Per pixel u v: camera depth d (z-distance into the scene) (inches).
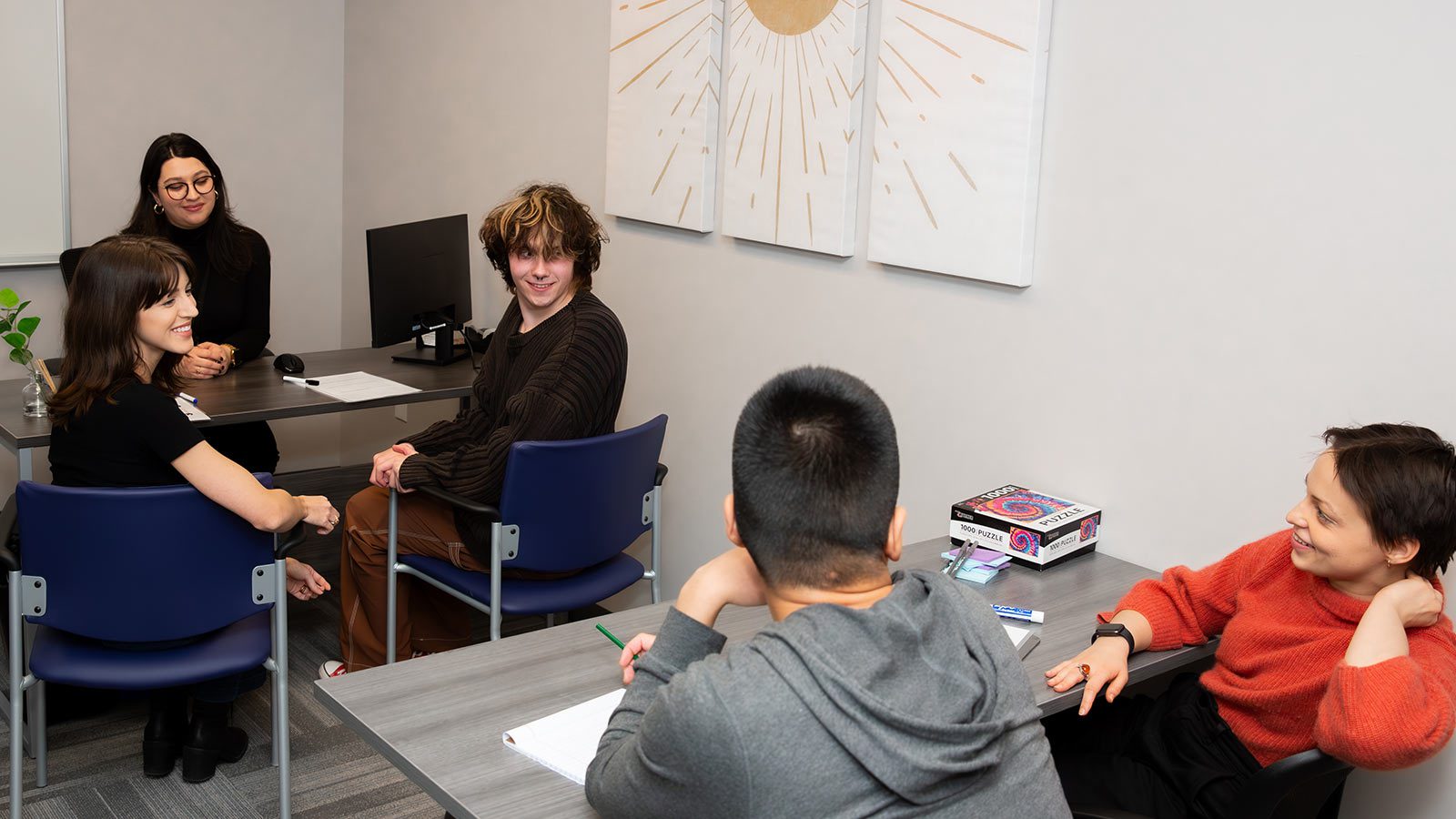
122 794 104.2
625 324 140.9
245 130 179.8
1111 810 62.6
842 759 41.9
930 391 108.5
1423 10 74.9
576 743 60.6
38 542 87.2
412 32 170.9
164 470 94.0
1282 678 69.4
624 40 132.0
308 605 147.2
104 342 93.0
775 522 46.4
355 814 102.4
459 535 111.7
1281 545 73.6
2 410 118.8
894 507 47.7
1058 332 97.6
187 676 91.6
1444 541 63.6
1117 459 94.7
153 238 95.9
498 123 156.3
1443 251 75.4
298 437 195.6
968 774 43.3
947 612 46.4
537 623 146.5
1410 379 77.7
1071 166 95.0
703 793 42.3
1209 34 85.7
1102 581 89.0
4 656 125.1
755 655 43.6
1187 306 89.0
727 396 128.6
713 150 124.8
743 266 124.5
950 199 102.0
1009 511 93.4
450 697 66.2
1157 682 94.6
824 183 112.5
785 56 114.6
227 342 142.4
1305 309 82.4
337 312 194.5
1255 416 85.9
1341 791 77.2
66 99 162.2
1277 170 83.0
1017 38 95.3
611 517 107.5
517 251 109.4
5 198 158.7
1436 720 59.6
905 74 104.4
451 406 173.3
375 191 183.2
